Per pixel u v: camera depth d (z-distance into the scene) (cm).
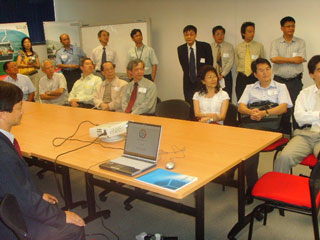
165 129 267
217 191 307
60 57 657
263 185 211
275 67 460
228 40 566
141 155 194
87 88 482
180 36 626
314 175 175
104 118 319
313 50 481
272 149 286
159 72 674
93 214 262
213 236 237
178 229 249
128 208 282
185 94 539
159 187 155
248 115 321
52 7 841
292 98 450
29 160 316
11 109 159
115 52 687
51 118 328
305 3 475
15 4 776
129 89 398
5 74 711
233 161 189
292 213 264
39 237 154
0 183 140
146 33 631
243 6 537
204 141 231
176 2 616
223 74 519
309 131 273
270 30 517
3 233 133
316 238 183
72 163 196
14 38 716
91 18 768
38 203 145
